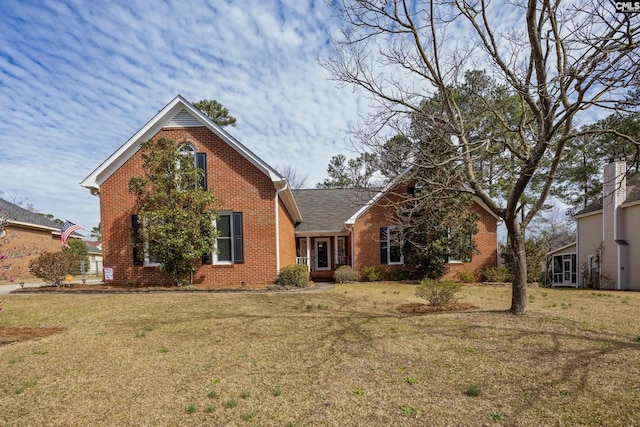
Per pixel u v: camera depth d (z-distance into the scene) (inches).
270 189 509.4
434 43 284.0
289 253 639.8
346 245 756.6
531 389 149.3
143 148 474.9
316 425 124.0
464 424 122.7
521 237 284.7
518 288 287.1
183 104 511.5
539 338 219.0
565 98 225.6
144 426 125.6
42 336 248.4
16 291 465.7
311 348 211.9
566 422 123.0
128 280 506.9
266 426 124.1
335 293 443.5
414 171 312.3
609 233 679.7
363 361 187.8
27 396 151.4
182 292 451.8
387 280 615.2
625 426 119.7
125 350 214.2
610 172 680.4
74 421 130.0
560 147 241.1
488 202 286.8
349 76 299.9
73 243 1078.4
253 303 367.2
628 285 643.5
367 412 132.5
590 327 243.6
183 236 450.6
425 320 277.0
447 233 579.5
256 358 196.1
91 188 515.8
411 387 154.2
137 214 506.0
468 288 516.1
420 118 295.9
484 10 265.1
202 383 162.7
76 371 180.1
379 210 633.0
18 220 818.2
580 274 794.2
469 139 309.4
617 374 162.9
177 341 232.2
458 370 172.6
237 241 506.6
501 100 331.6
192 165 482.0
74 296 428.5
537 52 232.5
